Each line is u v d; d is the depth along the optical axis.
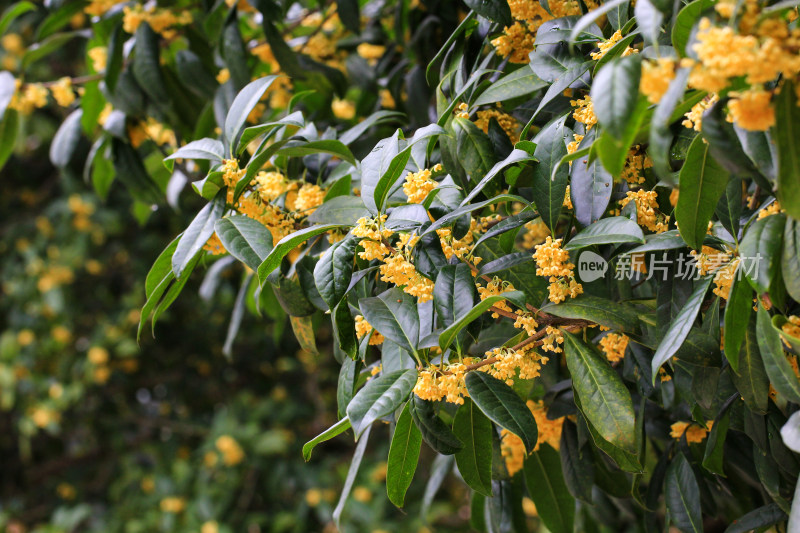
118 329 4.10
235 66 1.75
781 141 1.19
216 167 1.46
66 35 1.96
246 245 1.39
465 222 1.39
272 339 4.42
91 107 1.97
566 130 1.40
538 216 1.38
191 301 4.25
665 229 1.39
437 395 1.32
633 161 1.40
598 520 1.87
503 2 1.49
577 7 1.48
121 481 4.18
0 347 3.86
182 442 4.50
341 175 1.57
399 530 3.80
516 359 1.33
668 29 1.37
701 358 1.36
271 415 4.28
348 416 1.31
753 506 1.61
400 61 1.92
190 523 3.76
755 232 1.26
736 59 1.14
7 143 1.98
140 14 1.83
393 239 1.40
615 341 1.44
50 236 4.19
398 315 1.36
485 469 1.42
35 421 3.87
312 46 1.91
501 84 1.48
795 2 1.16
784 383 1.28
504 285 1.38
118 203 4.23
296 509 4.07
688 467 1.51
